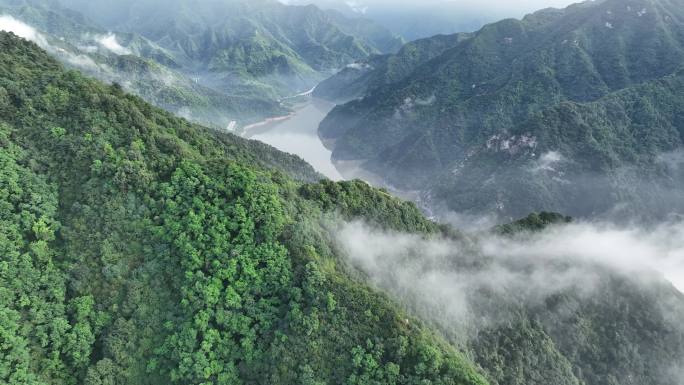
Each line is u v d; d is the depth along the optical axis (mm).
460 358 69188
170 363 66125
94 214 72312
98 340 66750
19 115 78688
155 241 72625
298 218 78125
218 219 73750
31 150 75750
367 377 63594
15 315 62500
